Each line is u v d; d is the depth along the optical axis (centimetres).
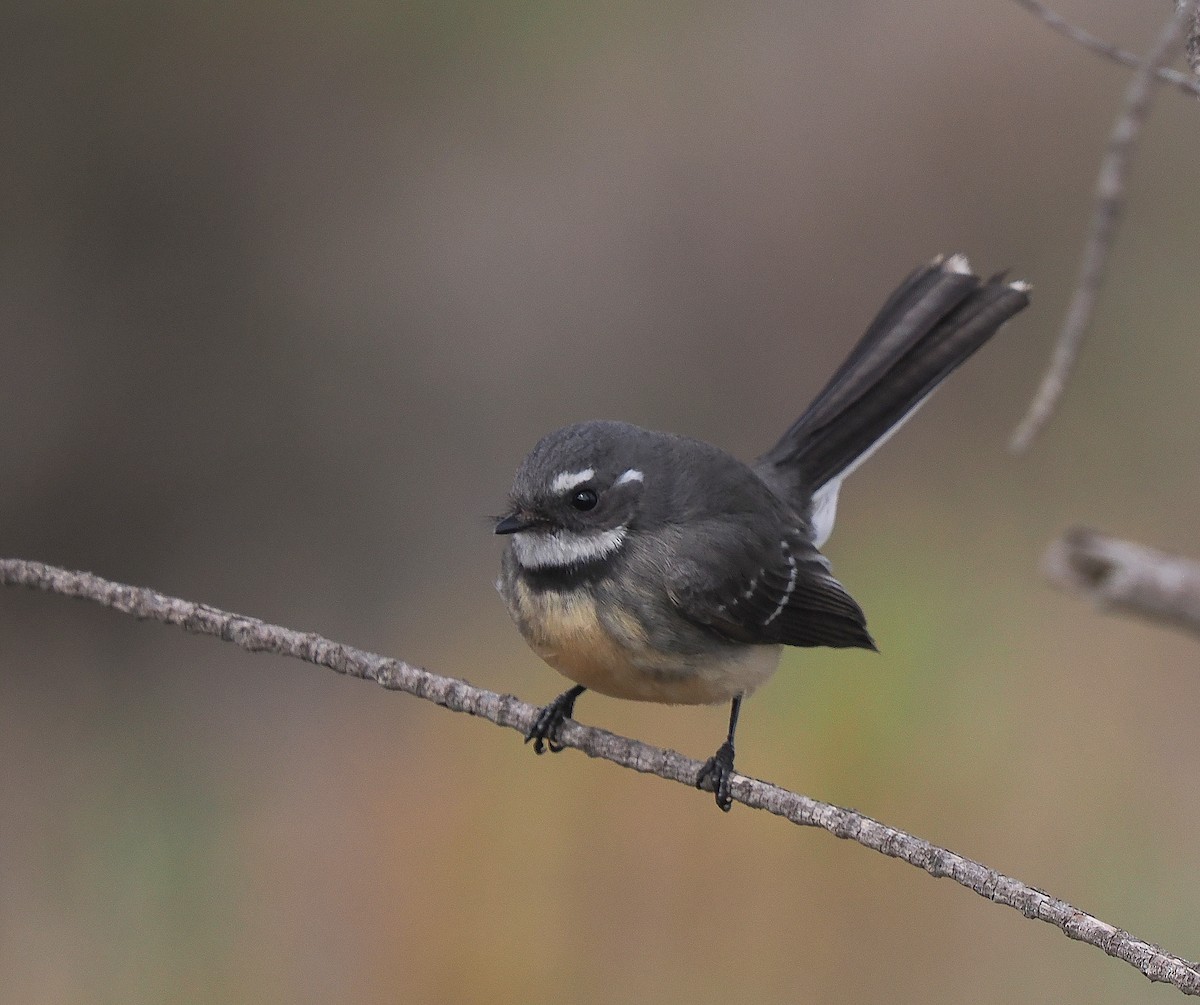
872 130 1744
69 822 1220
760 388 1700
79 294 1644
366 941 1063
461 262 1720
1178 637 1197
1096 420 1530
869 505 1462
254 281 1683
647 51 1784
